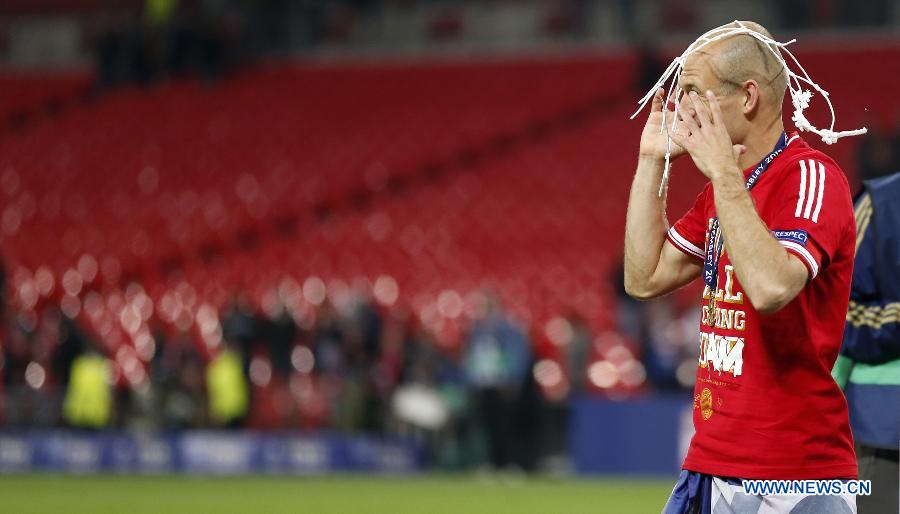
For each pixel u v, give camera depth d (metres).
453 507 40.50
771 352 12.41
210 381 59.31
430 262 77.38
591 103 90.31
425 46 101.69
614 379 61.62
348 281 76.50
